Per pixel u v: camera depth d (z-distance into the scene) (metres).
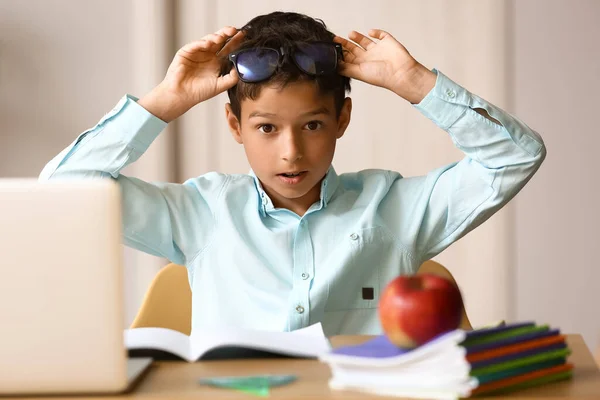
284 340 1.24
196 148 3.28
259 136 1.64
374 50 1.73
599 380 1.05
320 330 1.32
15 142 3.29
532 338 1.03
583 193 3.24
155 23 3.22
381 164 3.26
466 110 1.66
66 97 3.27
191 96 1.74
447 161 3.24
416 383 0.96
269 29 1.75
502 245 3.25
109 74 3.27
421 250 1.80
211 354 1.21
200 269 1.79
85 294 1.00
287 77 1.58
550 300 3.26
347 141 3.26
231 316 1.74
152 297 1.91
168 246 1.79
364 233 1.74
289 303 1.70
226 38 1.73
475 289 3.27
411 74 1.69
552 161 3.24
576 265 3.25
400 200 1.81
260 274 1.73
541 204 3.25
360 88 3.24
